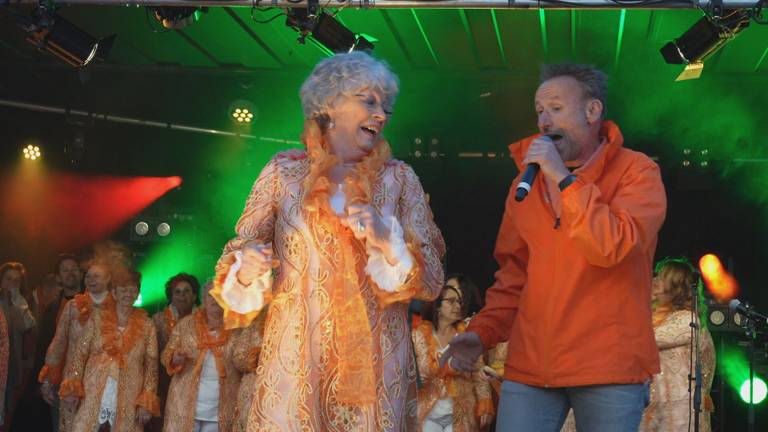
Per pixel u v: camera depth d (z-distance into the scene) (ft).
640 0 20.98
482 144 37.86
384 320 9.99
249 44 33.42
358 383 9.66
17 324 32.30
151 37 33.06
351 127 10.24
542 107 11.85
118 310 27.89
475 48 32.89
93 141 40.19
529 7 20.97
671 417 21.49
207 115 37.88
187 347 26.68
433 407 23.70
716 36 22.26
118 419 27.07
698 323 20.61
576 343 11.12
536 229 11.60
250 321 9.89
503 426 11.62
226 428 26.35
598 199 10.89
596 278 11.16
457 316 23.98
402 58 34.22
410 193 10.29
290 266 10.03
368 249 9.61
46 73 36.52
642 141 36.78
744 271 40.19
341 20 30.22
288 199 10.16
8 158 39.65
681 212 40.63
